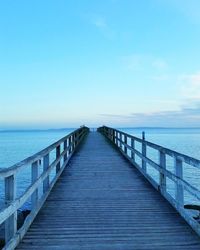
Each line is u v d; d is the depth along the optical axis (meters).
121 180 10.23
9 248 4.52
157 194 8.41
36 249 4.85
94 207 7.18
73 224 6.01
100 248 4.90
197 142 75.69
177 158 6.54
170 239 5.25
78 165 13.14
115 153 17.31
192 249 4.84
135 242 5.13
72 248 4.90
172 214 6.66
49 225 5.95
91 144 23.28
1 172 4.05
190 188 5.71
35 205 6.46
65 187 9.22
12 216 4.90
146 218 6.38
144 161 10.85
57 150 10.59
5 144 99.75
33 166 6.31
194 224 5.62
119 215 6.59
